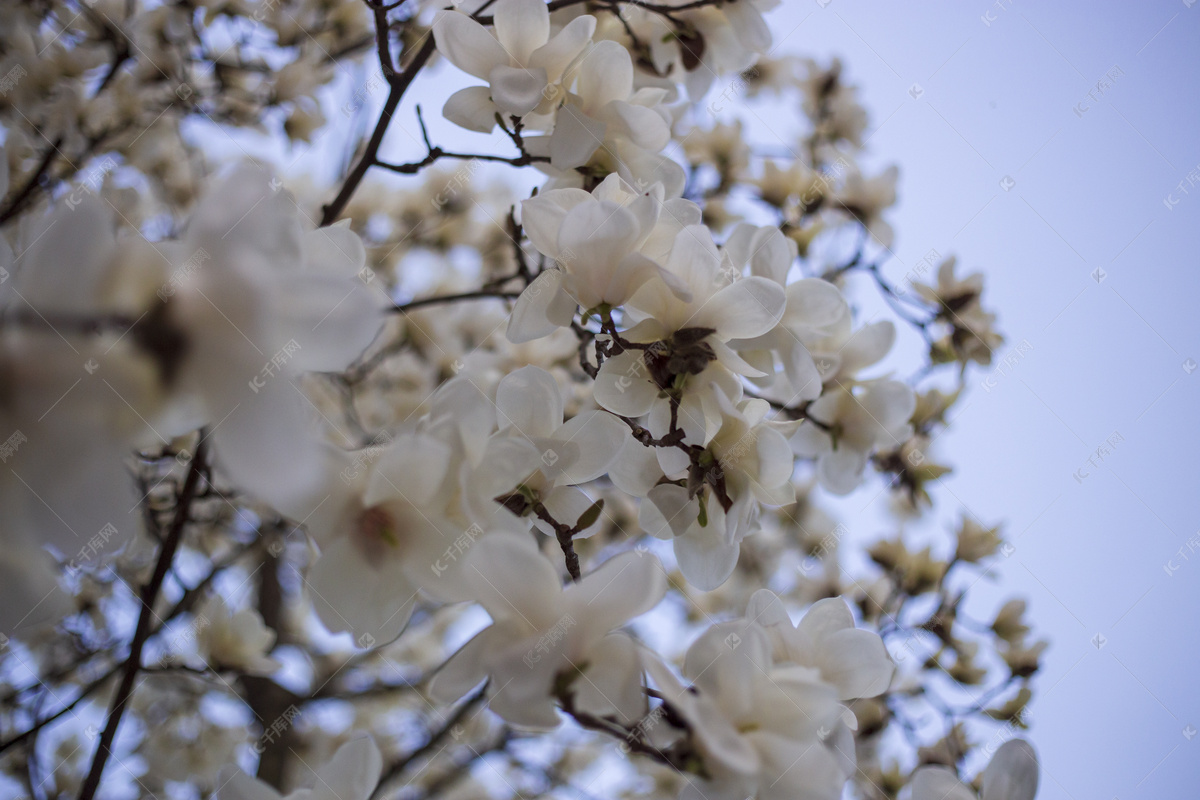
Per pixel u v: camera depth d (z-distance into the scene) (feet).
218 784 1.82
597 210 1.90
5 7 2.93
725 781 1.68
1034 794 1.91
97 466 1.46
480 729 4.08
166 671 2.59
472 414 1.73
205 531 3.28
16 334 1.43
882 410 2.68
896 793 2.81
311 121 3.29
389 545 1.68
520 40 2.24
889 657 1.87
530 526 1.94
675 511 2.08
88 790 2.10
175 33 3.16
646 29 2.79
